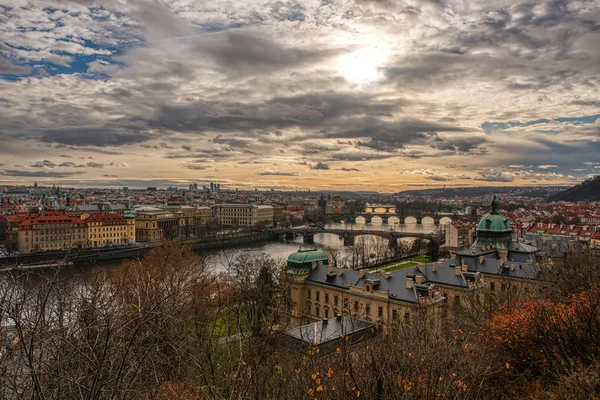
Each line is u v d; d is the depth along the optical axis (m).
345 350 29.72
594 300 44.75
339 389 27.34
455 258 146.00
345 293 118.69
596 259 91.06
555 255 156.75
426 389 26.52
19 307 21.06
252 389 25.88
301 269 132.50
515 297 75.69
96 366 18.50
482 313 74.12
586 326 40.72
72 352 19.61
